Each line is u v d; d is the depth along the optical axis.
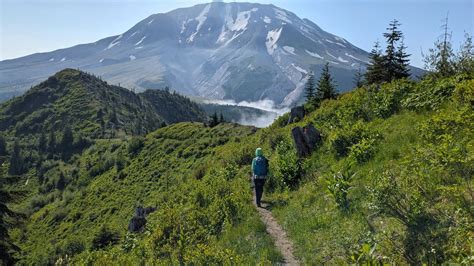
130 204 70.50
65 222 78.00
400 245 7.05
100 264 12.10
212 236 12.09
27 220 28.53
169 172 78.25
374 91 20.27
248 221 12.07
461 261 5.46
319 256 8.41
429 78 17.17
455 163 7.62
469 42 16.14
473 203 6.93
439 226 6.91
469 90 12.08
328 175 13.00
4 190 27.17
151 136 109.56
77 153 159.00
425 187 7.87
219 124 101.62
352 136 14.64
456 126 9.64
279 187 15.50
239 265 8.84
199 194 17.28
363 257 6.53
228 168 22.84
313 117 22.95
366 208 9.33
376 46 43.91
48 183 126.25
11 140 191.38
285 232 10.95
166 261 10.44
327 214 10.34
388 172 8.58
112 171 96.56
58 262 13.04
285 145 19.56
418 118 13.98
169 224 12.20
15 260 26.55
